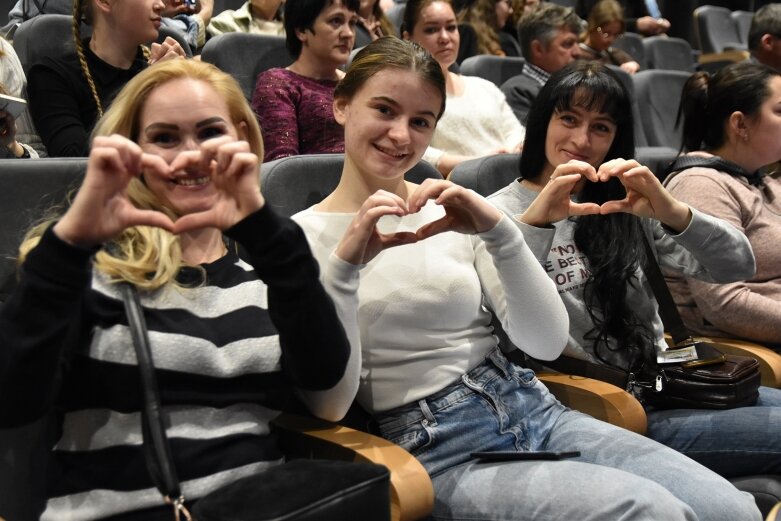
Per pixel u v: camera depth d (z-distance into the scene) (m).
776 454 1.40
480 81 2.56
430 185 1.09
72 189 1.16
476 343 1.26
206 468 0.96
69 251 0.84
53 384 0.89
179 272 1.02
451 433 1.18
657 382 1.45
